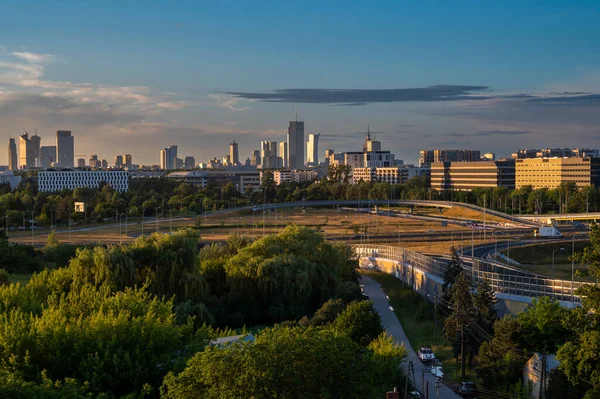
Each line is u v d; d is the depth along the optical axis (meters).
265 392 59.03
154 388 76.56
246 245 179.12
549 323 89.38
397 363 86.31
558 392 78.06
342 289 147.38
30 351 76.56
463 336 98.50
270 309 138.75
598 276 67.56
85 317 91.44
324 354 62.44
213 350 64.38
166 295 134.88
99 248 135.25
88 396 69.19
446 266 147.88
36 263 176.50
